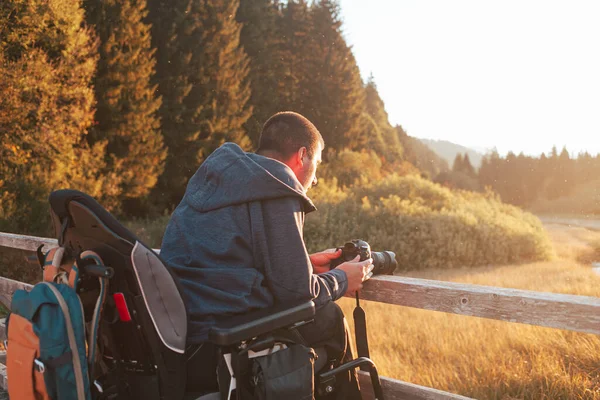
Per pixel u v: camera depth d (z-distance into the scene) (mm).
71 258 1803
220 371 1602
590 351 4438
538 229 25781
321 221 21016
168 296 1592
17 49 16188
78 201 1612
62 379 1478
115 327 1703
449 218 21562
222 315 1642
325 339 1853
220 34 30328
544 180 135125
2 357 3590
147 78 24391
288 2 48000
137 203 26281
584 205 118500
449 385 4391
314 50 46688
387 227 21609
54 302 1516
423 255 20562
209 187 1792
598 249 30734
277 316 1589
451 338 5766
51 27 17047
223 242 1694
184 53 29281
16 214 13531
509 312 1673
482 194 28828
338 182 39500
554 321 1577
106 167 22406
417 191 25797
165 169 27938
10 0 15422
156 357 1594
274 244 1655
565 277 13367
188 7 29219
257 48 37812
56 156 16688
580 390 3709
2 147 14836
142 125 23984
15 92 15234
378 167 46531
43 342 1472
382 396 1910
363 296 2068
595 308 1500
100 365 1859
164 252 1835
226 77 30203
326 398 1879
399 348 5840
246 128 36188
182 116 28562
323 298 1751
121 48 23422
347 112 47344
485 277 15234
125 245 1587
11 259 9594
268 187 1669
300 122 1928
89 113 18562
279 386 1573
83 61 18531
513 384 4129
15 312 1573
